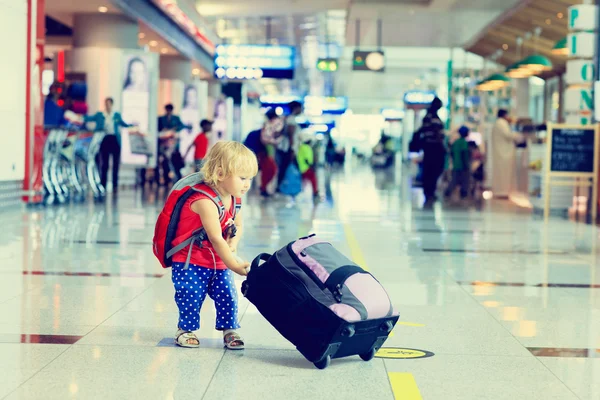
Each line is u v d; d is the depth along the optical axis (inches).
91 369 159.6
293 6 969.5
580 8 578.6
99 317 208.5
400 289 264.5
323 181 1190.3
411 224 496.7
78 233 392.2
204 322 206.2
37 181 537.0
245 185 177.6
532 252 366.3
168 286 255.1
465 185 823.7
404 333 200.2
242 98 1507.1
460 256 348.5
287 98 1561.3
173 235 178.9
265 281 165.5
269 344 185.5
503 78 935.0
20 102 511.5
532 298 252.5
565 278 293.3
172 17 952.3
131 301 230.8
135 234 393.4
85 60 803.4
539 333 202.8
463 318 219.8
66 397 141.3
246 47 1020.5
